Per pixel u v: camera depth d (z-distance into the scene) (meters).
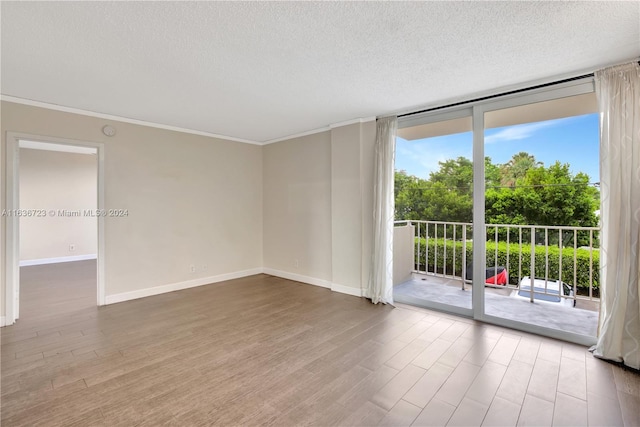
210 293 4.36
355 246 4.23
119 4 1.73
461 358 2.50
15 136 3.25
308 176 4.88
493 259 3.88
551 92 2.86
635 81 2.37
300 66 2.55
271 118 4.09
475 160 3.30
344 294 4.30
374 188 3.97
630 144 2.37
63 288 4.68
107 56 2.36
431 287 4.08
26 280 5.19
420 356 2.53
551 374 2.25
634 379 2.18
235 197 5.23
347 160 4.27
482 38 2.13
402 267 4.29
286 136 5.13
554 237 3.44
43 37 2.08
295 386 2.12
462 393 2.03
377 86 2.99
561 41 2.16
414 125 3.82
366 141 4.11
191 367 2.37
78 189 7.16
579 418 1.79
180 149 4.55
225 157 5.09
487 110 3.22
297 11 1.82
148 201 4.24
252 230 5.49
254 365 2.40
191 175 4.68
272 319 3.38
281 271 5.31
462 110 3.46
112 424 1.74
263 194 5.62
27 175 6.52
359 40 2.15
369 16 1.88
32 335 2.95
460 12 1.84
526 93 2.97
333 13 1.84
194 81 2.85
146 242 4.23
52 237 6.82
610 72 2.47
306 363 2.43
